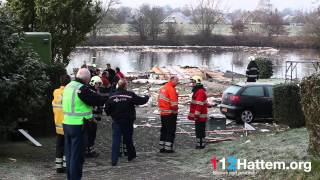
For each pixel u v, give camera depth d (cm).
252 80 2678
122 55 8519
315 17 9075
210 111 2380
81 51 9181
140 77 4266
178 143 1598
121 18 12500
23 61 1294
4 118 1283
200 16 12500
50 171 1085
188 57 8406
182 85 3659
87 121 902
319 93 840
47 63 1661
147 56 8469
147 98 1213
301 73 4409
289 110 1574
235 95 2067
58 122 1058
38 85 1311
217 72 4584
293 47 10638
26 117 1471
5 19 1289
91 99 891
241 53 9369
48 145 1446
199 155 1234
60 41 2473
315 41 9606
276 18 12669
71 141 907
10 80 1211
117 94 1179
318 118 845
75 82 911
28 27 2488
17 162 1164
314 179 781
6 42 1264
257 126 1973
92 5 2581
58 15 2430
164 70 4631
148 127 1930
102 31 10838
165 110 1345
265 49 10331
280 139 1223
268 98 2070
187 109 2462
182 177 988
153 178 992
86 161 1229
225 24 13875
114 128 1174
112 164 1156
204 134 1425
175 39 11419
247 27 12669
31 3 2462
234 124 2050
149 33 11419
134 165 1159
